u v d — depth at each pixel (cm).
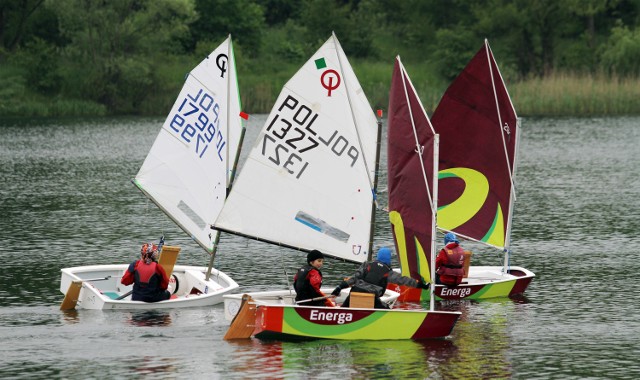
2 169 12319
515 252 7094
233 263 6712
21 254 6838
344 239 5206
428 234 4703
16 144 15588
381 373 4081
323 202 5206
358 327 4572
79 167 12556
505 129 6003
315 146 5188
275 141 5172
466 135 6119
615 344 4609
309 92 5156
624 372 4166
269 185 5200
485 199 6109
